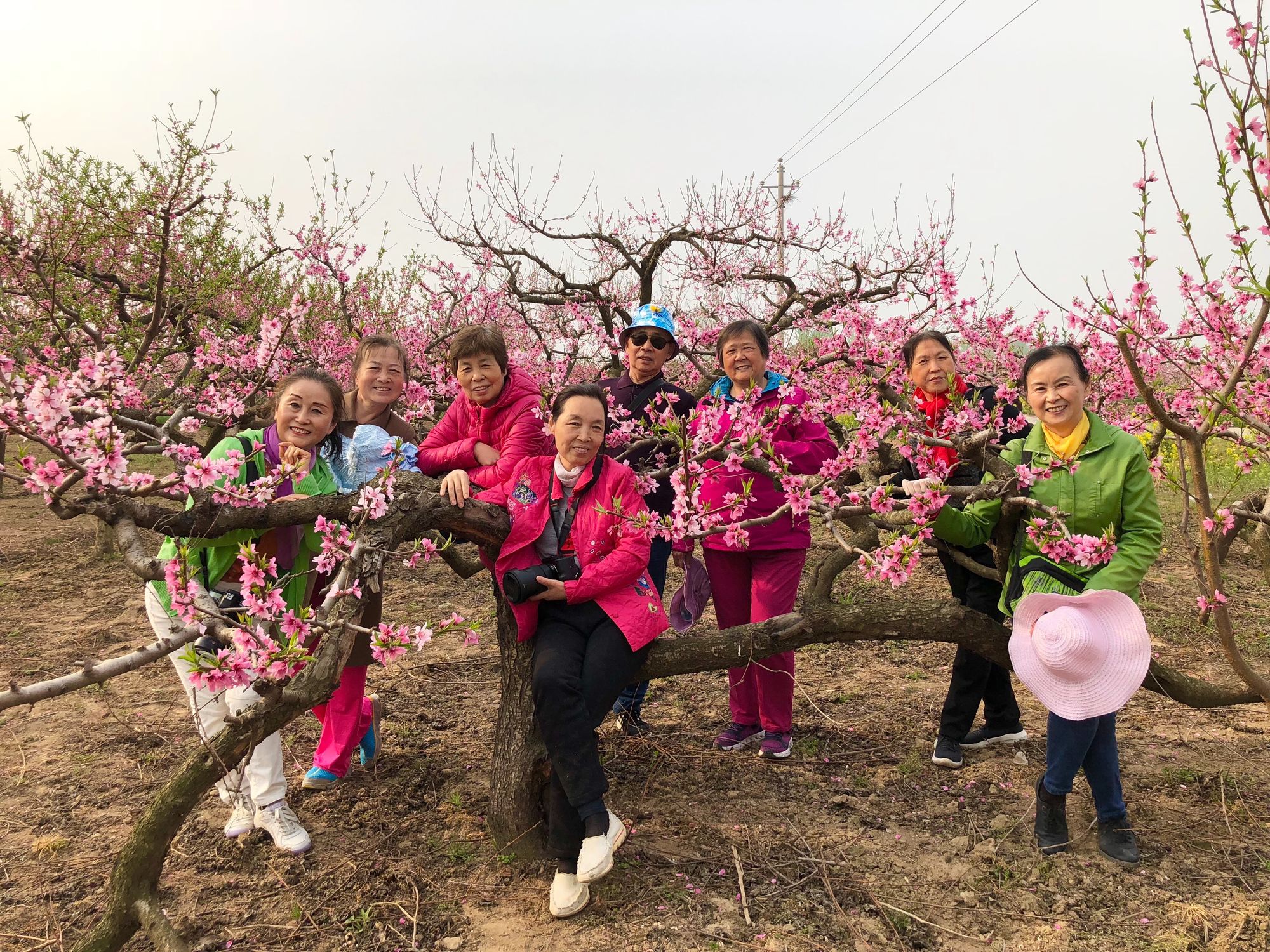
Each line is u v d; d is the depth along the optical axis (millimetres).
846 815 3084
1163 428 3859
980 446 2893
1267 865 2678
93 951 2061
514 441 2953
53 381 2266
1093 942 2346
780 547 3449
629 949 2336
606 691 2574
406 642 2100
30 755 3676
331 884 2666
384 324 7762
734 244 8430
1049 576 2791
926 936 2395
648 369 4051
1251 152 1937
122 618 5637
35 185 6559
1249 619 5305
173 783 2119
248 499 2281
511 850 2781
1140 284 2377
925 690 4336
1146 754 3549
